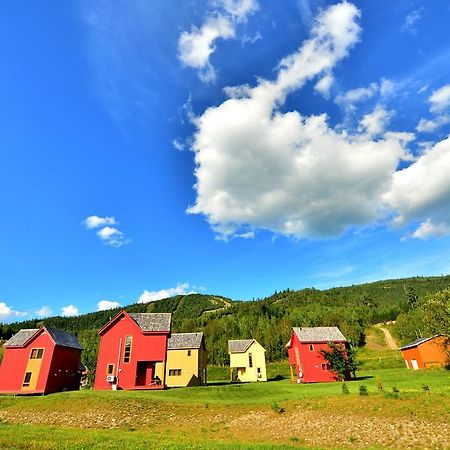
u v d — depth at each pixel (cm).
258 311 16475
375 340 11594
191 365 6266
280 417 2755
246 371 7700
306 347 5828
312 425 2492
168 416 2934
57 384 4922
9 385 4672
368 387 3747
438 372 4922
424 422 2277
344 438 2223
